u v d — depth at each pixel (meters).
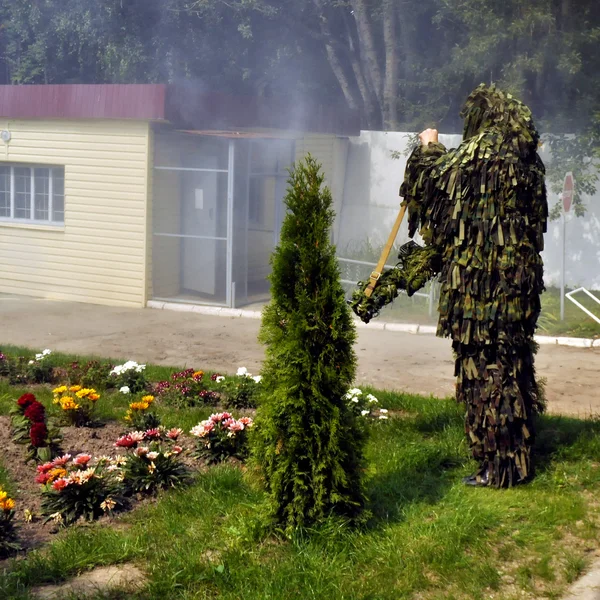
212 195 14.80
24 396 6.60
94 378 8.73
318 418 4.83
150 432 6.02
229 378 8.62
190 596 4.20
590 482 5.61
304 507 4.84
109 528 5.02
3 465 6.14
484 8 16.28
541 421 6.88
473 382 5.44
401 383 9.53
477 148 5.17
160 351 11.48
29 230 15.69
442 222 5.26
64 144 15.02
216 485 5.54
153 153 14.41
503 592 4.30
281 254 4.86
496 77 17.58
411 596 4.23
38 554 4.65
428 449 6.20
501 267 5.18
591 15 16.39
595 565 4.57
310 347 4.82
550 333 12.14
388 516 5.10
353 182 17.22
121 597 4.18
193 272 15.23
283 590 4.21
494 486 5.52
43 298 15.68
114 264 14.86
